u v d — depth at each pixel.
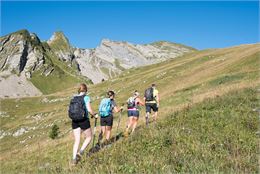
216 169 9.70
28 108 142.88
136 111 18.73
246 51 76.56
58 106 127.56
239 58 64.62
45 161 18.00
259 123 14.39
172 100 41.19
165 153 11.69
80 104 12.73
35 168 15.33
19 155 25.25
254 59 54.38
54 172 12.05
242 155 11.03
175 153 11.32
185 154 11.30
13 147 74.62
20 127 97.50
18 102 153.25
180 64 95.94
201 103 19.89
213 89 39.06
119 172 10.42
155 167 10.46
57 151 20.45
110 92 16.89
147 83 85.88
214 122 14.96
